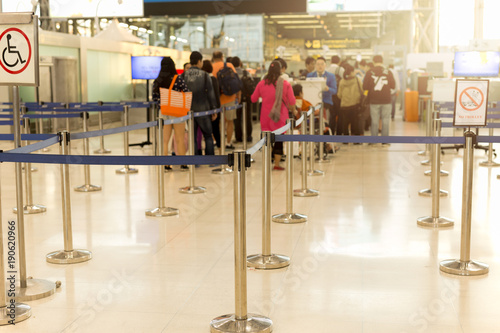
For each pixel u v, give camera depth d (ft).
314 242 16.03
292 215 18.52
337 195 22.72
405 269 13.65
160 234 17.03
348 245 15.71
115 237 16.71
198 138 31.40
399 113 73.05
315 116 33.17
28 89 42.68
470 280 12.86
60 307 11.47
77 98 46.01
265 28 83.10
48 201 21.88
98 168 30.50
